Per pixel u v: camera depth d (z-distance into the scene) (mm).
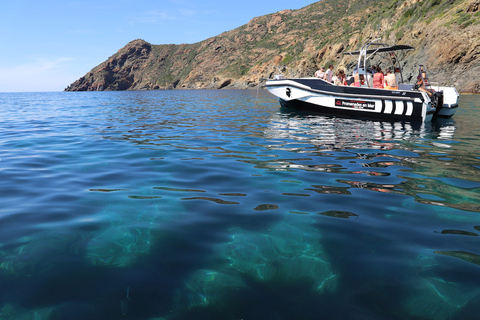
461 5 35219
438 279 2102
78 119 13625
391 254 2430
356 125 10148
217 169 5066
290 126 10125
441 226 2938
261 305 1844
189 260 2344
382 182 4320
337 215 3203
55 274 2150
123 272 2182
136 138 8266
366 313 1775
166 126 10820
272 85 13758
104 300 1889
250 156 5996
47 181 4457
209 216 3174
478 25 31375
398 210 3334
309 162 5477
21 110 19906
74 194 3889
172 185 4246
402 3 56375
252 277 2123
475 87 30859
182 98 38844
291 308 1818
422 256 2402
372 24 62531
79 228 2898
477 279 2100
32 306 1837
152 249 2506
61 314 1770
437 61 34156
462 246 2561
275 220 3076
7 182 4406
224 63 187125
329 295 1935
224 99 31875
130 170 5051
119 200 3662
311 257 2381
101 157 6016
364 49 12094
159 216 3180
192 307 1824
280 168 5102
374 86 11859
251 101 26781
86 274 2154
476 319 1728
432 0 43844
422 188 4062
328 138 7887
